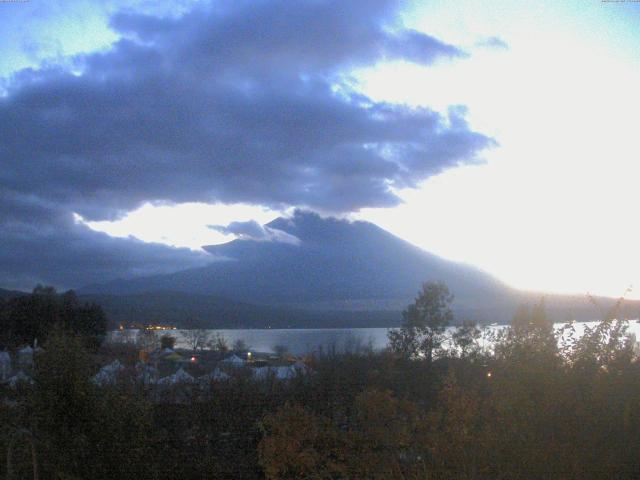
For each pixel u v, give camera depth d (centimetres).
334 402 996
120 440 1062
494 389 784
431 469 786
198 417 1114
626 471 727
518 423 754
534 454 743
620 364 781
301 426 815
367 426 828
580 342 802
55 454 1054
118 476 1052
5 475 1072
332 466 809
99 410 1064
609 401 752
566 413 753
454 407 781
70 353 1082
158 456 1074
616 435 743
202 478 1053
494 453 757
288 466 805
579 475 730
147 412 1085
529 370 772
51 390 1045
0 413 1062
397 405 845
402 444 809
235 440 1085
